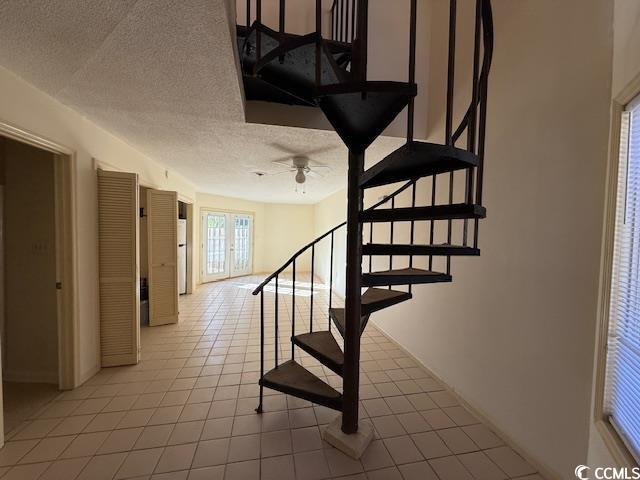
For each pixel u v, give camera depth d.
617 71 1.13
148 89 1.76
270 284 6.54
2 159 2.21
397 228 3.14
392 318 3.30
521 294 1.66
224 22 1.20
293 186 5.20
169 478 1.43
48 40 1.32
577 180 1.35
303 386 1.85
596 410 1.18
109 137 2.54
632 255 1.04
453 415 1.98
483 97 1.34
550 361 1.48
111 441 1.66
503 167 1.80
